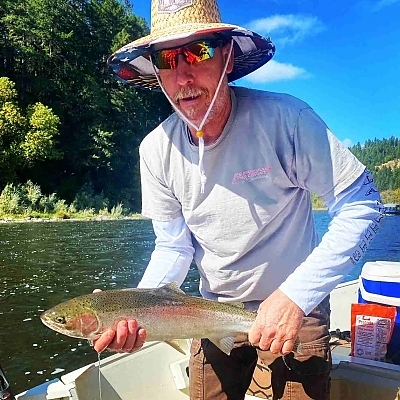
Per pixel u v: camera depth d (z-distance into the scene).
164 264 0.96
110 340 0.79
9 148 13.92
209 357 0.97
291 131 0.82
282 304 0.79
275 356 0.92
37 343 2.80
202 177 0.86
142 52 0.88
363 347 1.18
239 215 0.87
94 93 16.80
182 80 0.81
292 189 0.86
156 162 0.92
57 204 13.11
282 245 0.88
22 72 17.09
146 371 1.19
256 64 0.96
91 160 15.71
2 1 17.17
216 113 0.82
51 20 17.73
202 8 0.84
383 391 1.02
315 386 0.90
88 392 1.07
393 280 1.24
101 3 20.25
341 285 1.96
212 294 0.98
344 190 0.82
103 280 4.76
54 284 4.50
